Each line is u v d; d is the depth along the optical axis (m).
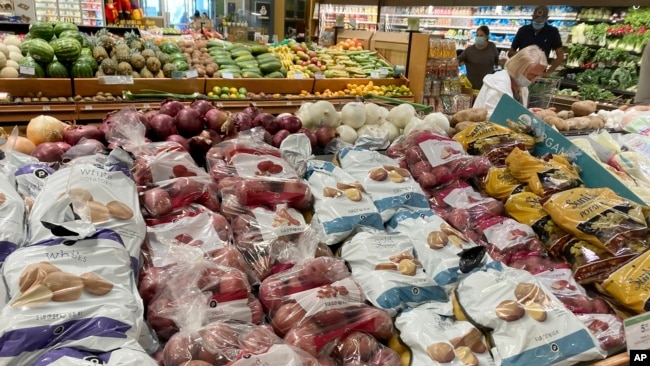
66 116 3.77
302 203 1.54
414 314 1.17
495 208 1.71
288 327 1.09
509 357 1.12
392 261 1.32
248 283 1.19
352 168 1.71
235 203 1.45
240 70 4.82
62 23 4.31
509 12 7.21
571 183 1.70
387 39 5.79
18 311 0.84
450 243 1.41
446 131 2.39
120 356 0.81
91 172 1.20
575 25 6.61
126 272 1.01
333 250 1.46
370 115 2.32
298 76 4.98
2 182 1.17
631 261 1.41
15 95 3.73
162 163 1.47
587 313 1.35
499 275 1.28
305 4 11.29
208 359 0.95
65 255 0.95
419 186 1.71
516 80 3.39
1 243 1.02
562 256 1.55
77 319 0.85
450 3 7.71
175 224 1.32
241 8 11.88
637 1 5.79
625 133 2.87
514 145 1.99
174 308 1.06
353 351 1.06
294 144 1.80
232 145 1.63
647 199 1.87
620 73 5.97
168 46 4.64
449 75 5.34
